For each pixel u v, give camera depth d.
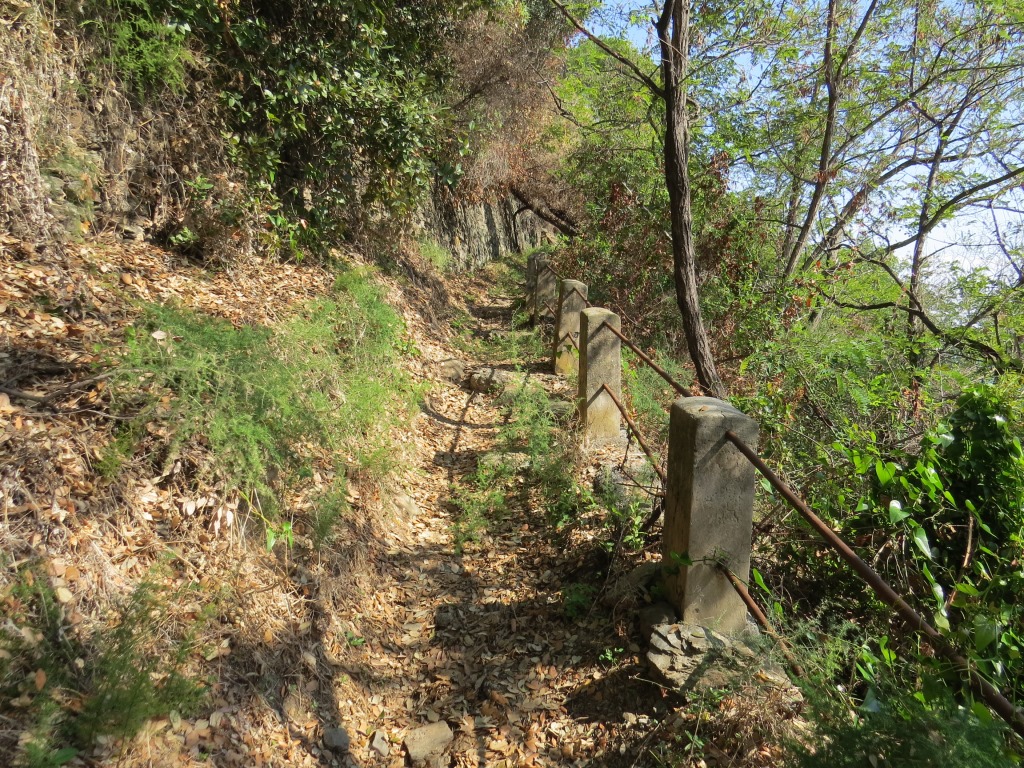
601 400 5.70
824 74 9.82
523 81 12.49
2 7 4.29
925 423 4.95
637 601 3.46
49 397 3.08
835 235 10.11
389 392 5.75
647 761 2.72
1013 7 8.38
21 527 2.54
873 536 3.52
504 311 12.71
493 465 5.68
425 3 9.62
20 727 2.08
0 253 3.97
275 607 3.26
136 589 2.70
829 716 2.26
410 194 8.52
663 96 5.86
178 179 5.83
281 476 3.83
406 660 3.60
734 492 3.12
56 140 4.76
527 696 3.24
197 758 2.41
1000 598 2.92
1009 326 7.85
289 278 6.67
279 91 6.89
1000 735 1.89
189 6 5.69
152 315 3.83
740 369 6.33
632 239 10.19
